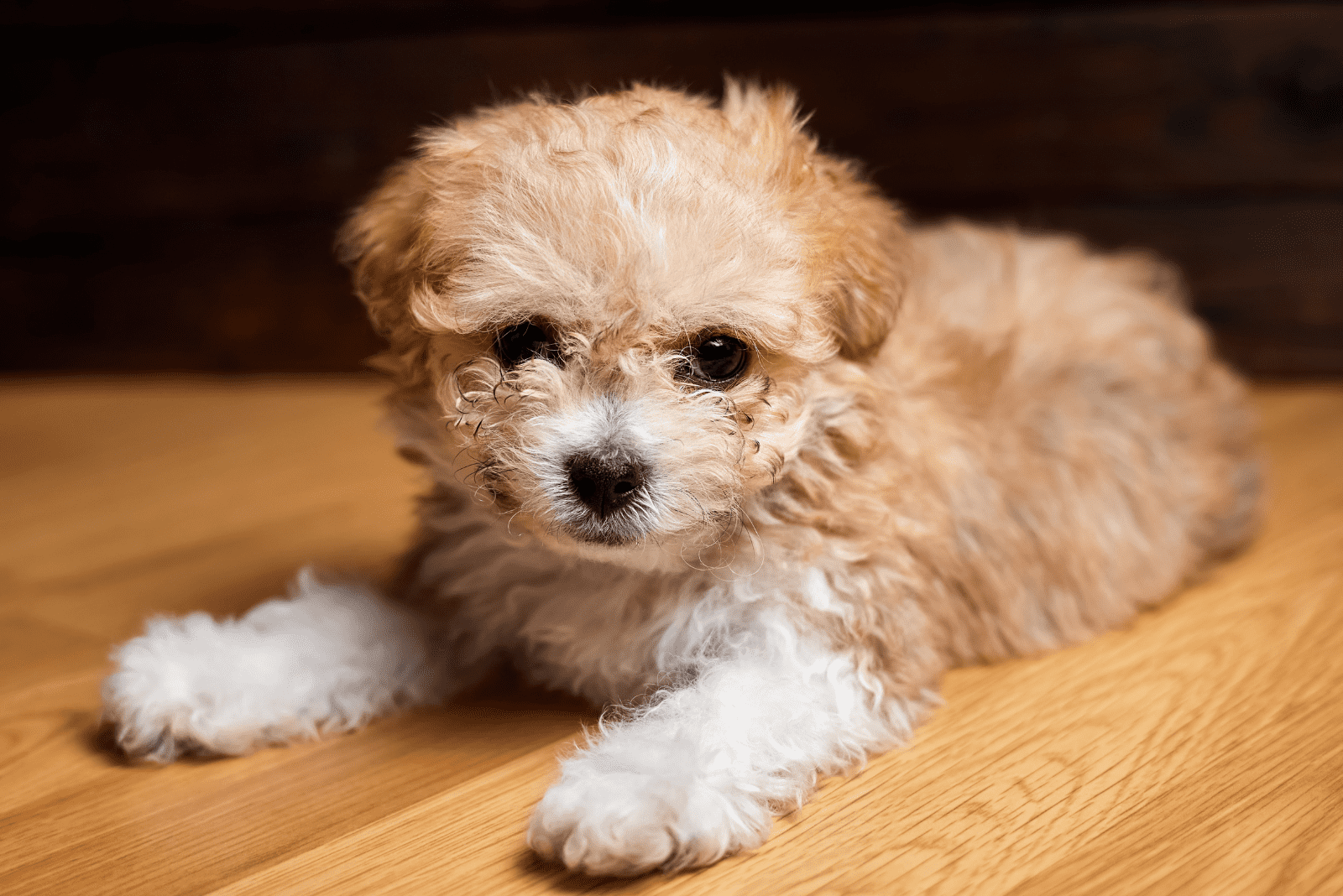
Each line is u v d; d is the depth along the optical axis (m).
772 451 0.40
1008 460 0.47
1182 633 0.48
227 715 0.42
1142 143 0.79
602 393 0.39
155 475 0.67
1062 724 0.43
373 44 0.84
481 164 0.40
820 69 0.81
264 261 0.89
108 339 0.93
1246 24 0.77
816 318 0.40
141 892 0.37
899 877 0.36
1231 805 0.38
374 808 0.40
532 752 0.42
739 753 0.38
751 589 0.41
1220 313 0.82
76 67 0.88
